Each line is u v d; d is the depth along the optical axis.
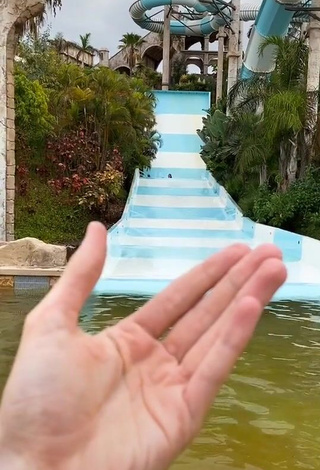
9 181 10.47
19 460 0.90
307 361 4.38
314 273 8.54
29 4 10.20
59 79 16.53
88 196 13.21
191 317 1.20
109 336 1.12
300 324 5.64
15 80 13.37
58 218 12.98
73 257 0.98
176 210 14.70
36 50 18.88
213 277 1.24
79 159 14.05
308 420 3.21
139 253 10.05
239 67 25.27
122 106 14.89
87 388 0.97
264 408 3.38
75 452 0.93
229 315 1.14
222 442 2.89
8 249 8.21
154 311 1.21
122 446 0.99
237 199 15.91
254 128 13.87
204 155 18.94
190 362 1.14
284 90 12.78
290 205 12.09
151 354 1.14
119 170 14.41
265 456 2.74
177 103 27.06
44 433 0.91
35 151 14.30
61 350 0.94
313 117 12.23
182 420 1.06
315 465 2.65
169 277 8.17
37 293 7.26
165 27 30.75
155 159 21.88
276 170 13.95
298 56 12.95
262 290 1.09
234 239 11.66
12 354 4.35
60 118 14.84
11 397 0.92
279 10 16.00
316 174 12.66
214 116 18.64
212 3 22.42
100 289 7.31
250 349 4.68
